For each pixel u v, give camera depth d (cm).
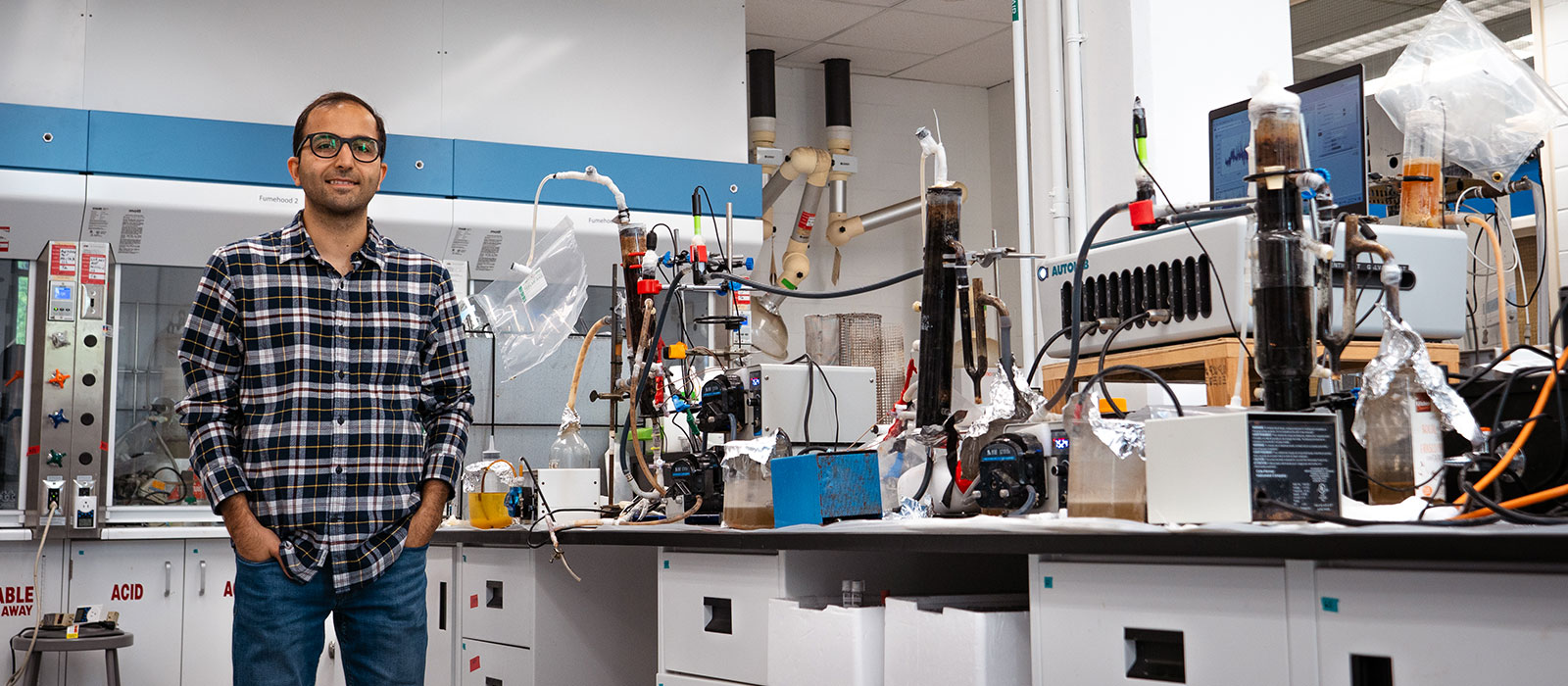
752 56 638
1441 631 129
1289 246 168
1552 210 426
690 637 240
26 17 436
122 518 435
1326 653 139
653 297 279
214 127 453
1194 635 153
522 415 490
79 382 408
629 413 274
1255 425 155
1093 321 241
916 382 251
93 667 419
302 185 213
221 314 205
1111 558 164
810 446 272
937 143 233
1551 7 459
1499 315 249
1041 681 174
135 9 450
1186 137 350
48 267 406
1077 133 363
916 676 191
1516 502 157
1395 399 175
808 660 206
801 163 615
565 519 295
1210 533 143
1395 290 177
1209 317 215
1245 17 361
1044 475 201
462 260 495
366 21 483
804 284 670
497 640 306
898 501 241
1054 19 369
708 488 256
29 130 428
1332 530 136
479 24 500
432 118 489
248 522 202
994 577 244
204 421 203
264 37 467
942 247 231
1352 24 518
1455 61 256
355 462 210
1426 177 232
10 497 428
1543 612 121
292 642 206
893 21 612
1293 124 170
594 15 520
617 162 512
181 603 434
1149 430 169
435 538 322
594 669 295
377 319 214
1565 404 166
